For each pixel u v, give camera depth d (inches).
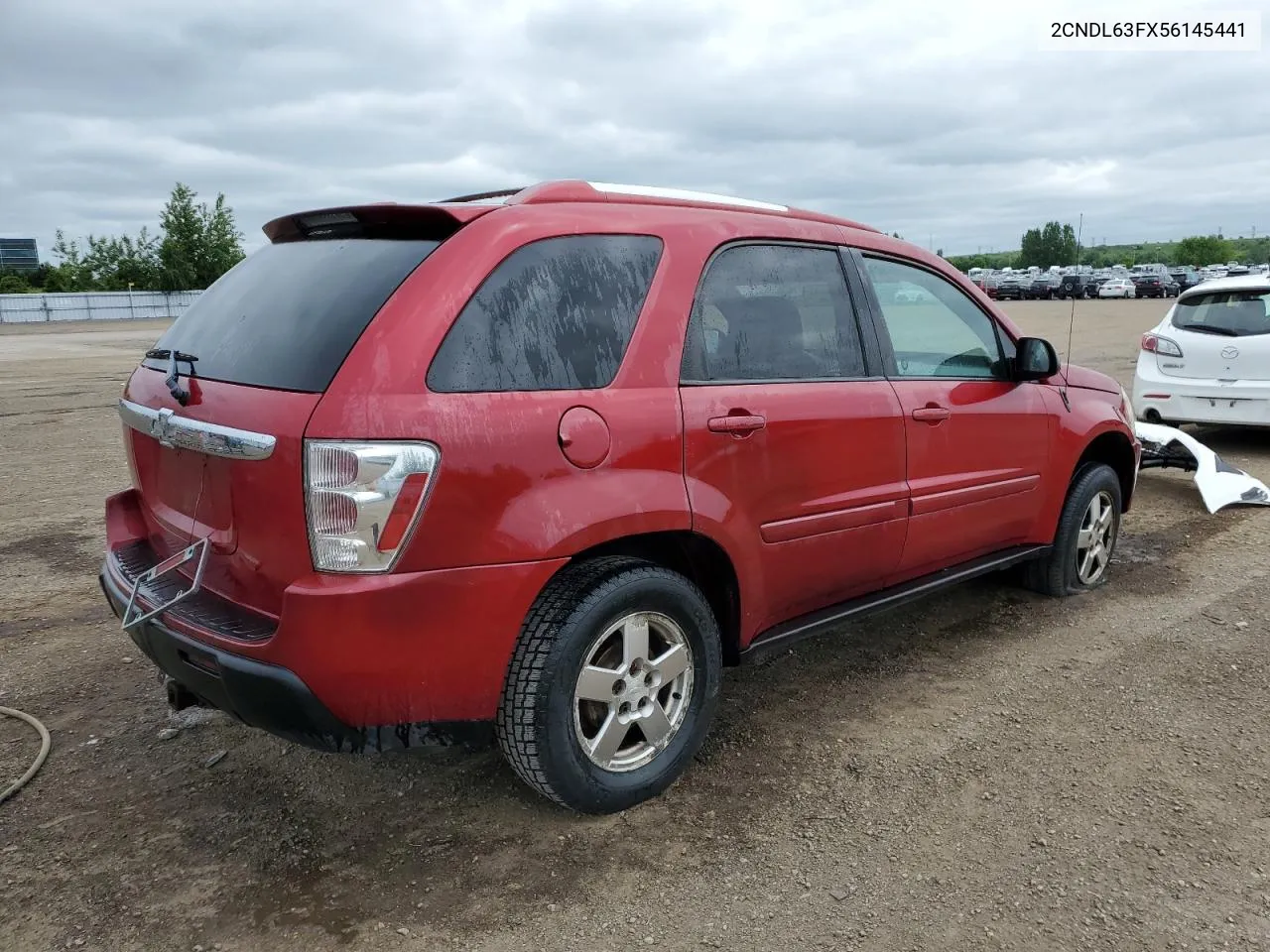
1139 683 150.9
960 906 98.1
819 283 136.6
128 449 129.5
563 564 103.5
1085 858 106.0
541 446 101.2
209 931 95.3
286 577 96.0
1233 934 93.7
